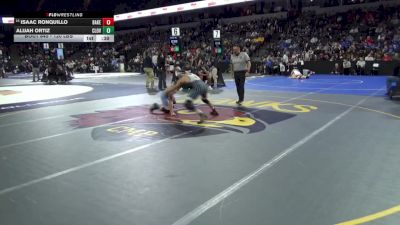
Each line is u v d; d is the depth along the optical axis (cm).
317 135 722
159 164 552
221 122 870
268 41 3453
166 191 445
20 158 596
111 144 677
